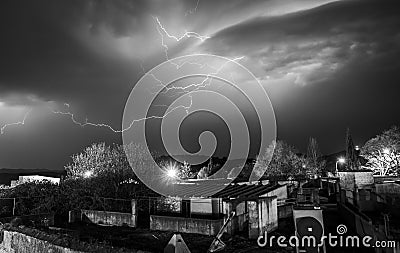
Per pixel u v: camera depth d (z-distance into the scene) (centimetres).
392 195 2305
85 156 4178
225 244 1661
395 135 5662
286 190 2761
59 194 2902
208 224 1961
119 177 3409
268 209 1908
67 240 1435
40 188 2931
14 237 1741
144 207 2733
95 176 3425
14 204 2605
